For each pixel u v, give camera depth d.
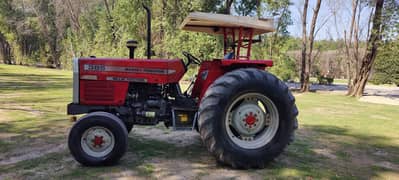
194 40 15.14
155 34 18.38
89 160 2.92
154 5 18.41
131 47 3.41
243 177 2.79
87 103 3.29
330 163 3.34
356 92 12.94
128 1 18.89
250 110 3.16
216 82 3.05
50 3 34.66
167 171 2.89
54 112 6.17
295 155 3.59
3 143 3.78
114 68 3.27
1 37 38.88
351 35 15.38
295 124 3.18
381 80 25.64
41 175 2.72
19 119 5.34
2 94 9.30
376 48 12.34
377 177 2.94
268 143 3.10
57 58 36.69
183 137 4.26
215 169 3.00
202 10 16.58
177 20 17.45
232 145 2.99
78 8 31.06
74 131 2.91
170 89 3.45
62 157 3.24
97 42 26.66
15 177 2.67
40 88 11.59
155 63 3.29
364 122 6.24
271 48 15.79
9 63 39.97
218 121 2.95
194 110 3.32
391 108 8.84
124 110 3.28
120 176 2.73
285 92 3.13
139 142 3.95
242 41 3.56
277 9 15.27
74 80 3.27
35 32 36.59
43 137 4.09
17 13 36.88
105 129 2.95
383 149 4.06
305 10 14.99
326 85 21.86
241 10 16.62
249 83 3.03
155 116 3.34
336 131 5.19
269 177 2.82
